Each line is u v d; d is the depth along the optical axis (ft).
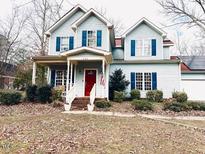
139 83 69.92
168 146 26.50
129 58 72.64
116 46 82.02
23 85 91.50
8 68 109.60
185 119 45.78
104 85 59.36
